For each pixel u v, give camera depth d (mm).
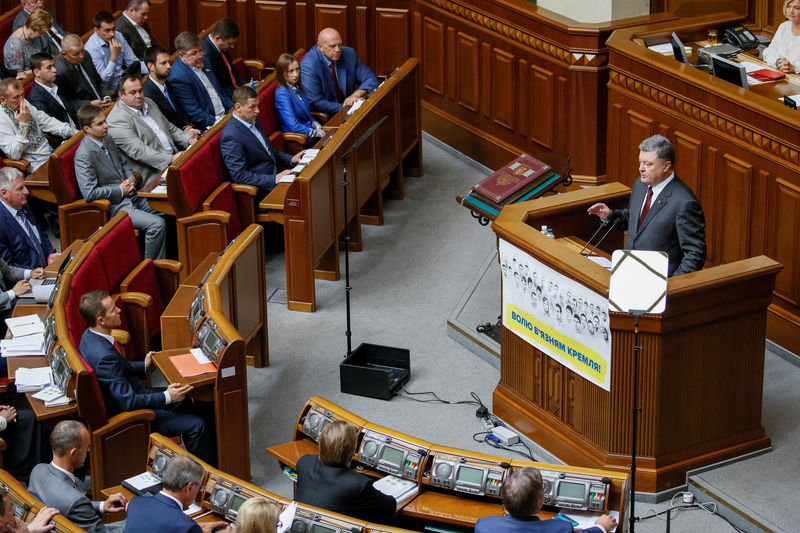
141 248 9180
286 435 7309
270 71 12812
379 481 5824
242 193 9219
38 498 5664
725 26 9500
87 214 8906
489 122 10844
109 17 11078
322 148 8961
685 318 6043
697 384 6289
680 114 8195
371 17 12039
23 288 7656
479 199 7746
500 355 7676
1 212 8070
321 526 5180
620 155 9016
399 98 10328
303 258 8641
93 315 6539
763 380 6906
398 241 9852
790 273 7488
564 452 6723
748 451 6570
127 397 6453
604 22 9508
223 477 5746
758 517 6059
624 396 6246
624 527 5820
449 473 5707
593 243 7438
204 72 10594
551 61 9750
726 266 6203
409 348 8219
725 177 7891
